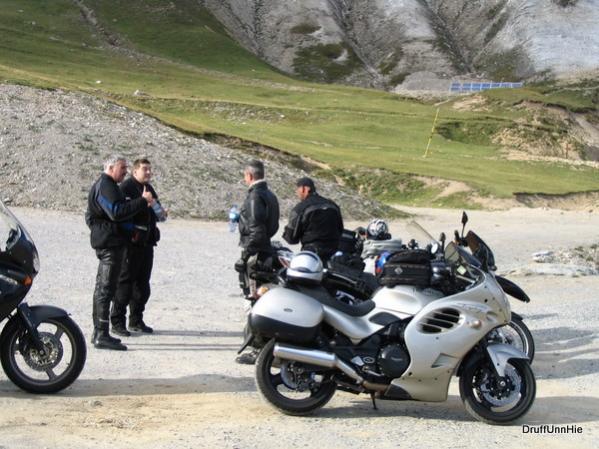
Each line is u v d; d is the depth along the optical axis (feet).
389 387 27.25
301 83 587.27
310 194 37.35
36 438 23.62
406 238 107.76
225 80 521.24
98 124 137.59
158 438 24.31
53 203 109.19
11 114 130.62
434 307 27.30
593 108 464.65
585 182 237.04
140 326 41.29
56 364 28.63
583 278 68.95
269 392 27.20
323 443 24.68
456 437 26.13
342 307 27.35
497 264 81.76
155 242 41.09
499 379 27.37
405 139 303.07
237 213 38.06
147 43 652.89
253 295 28.22
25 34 549.13
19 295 27.43
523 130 353.72
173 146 138.31
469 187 189.88
